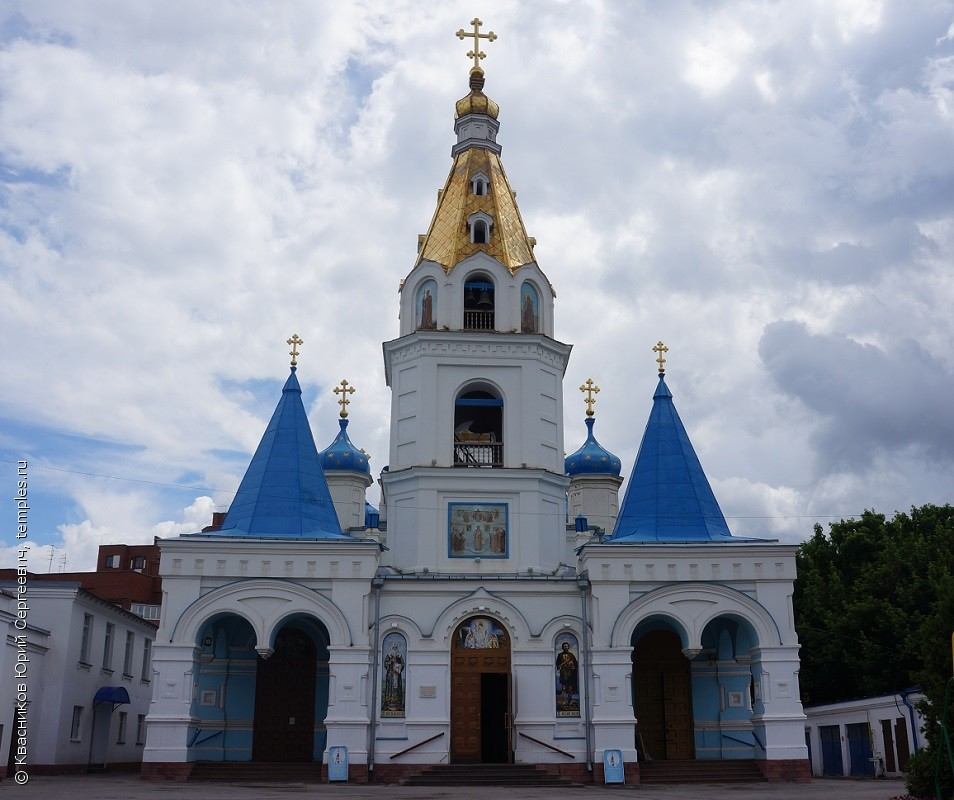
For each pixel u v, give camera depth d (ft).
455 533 138.62
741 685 136.46
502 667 130.82
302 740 135.64
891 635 170.50
